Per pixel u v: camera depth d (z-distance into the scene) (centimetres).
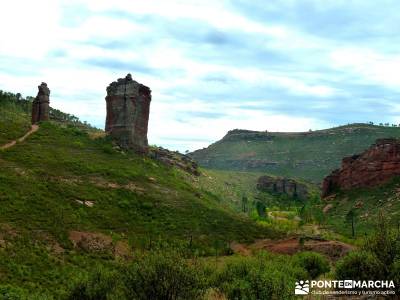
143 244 7162
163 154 19450
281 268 4097
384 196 15725
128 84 13450
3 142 10488
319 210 16162
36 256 5122
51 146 11225
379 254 3134
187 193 11319
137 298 2545
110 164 11138
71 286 3092
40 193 7525
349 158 19325
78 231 6662
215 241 8338
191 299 2581
